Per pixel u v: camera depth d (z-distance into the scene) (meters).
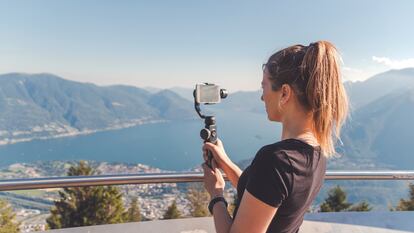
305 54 1.15
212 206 1.42
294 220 1.10
